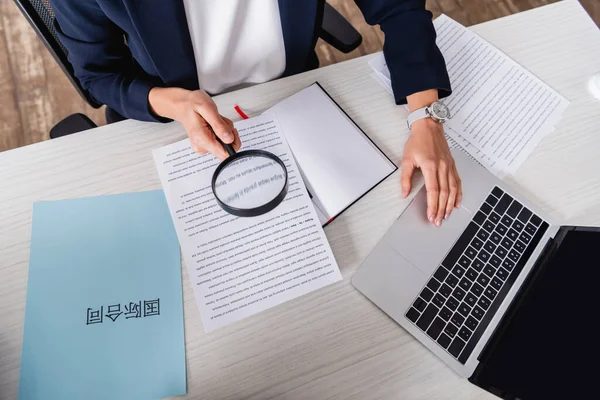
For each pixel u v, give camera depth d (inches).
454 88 37.8
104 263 31.0
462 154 35.2
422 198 33.9
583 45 39.9
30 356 28.7
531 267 32.2
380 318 30.6
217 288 30.5
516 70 38.6
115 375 28.6
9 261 31.0
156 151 33.9
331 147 34.6
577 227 31.9
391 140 36.0
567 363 25.9
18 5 34.7
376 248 32.1
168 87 36.1
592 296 27.3
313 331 30.1
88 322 29.6
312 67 48.5
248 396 28.8
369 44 76.2
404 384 29.3
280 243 31.5
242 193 30.1
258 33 38.4
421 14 37.6
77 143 34.6
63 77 71.8
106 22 33.5
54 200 32.8
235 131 33.2
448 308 30.7
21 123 68.9
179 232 31.5
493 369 28.8
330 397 29.0
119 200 32.9
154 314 30.0
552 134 36.3
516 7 79.5
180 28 33.5
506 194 34.0
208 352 29.5
